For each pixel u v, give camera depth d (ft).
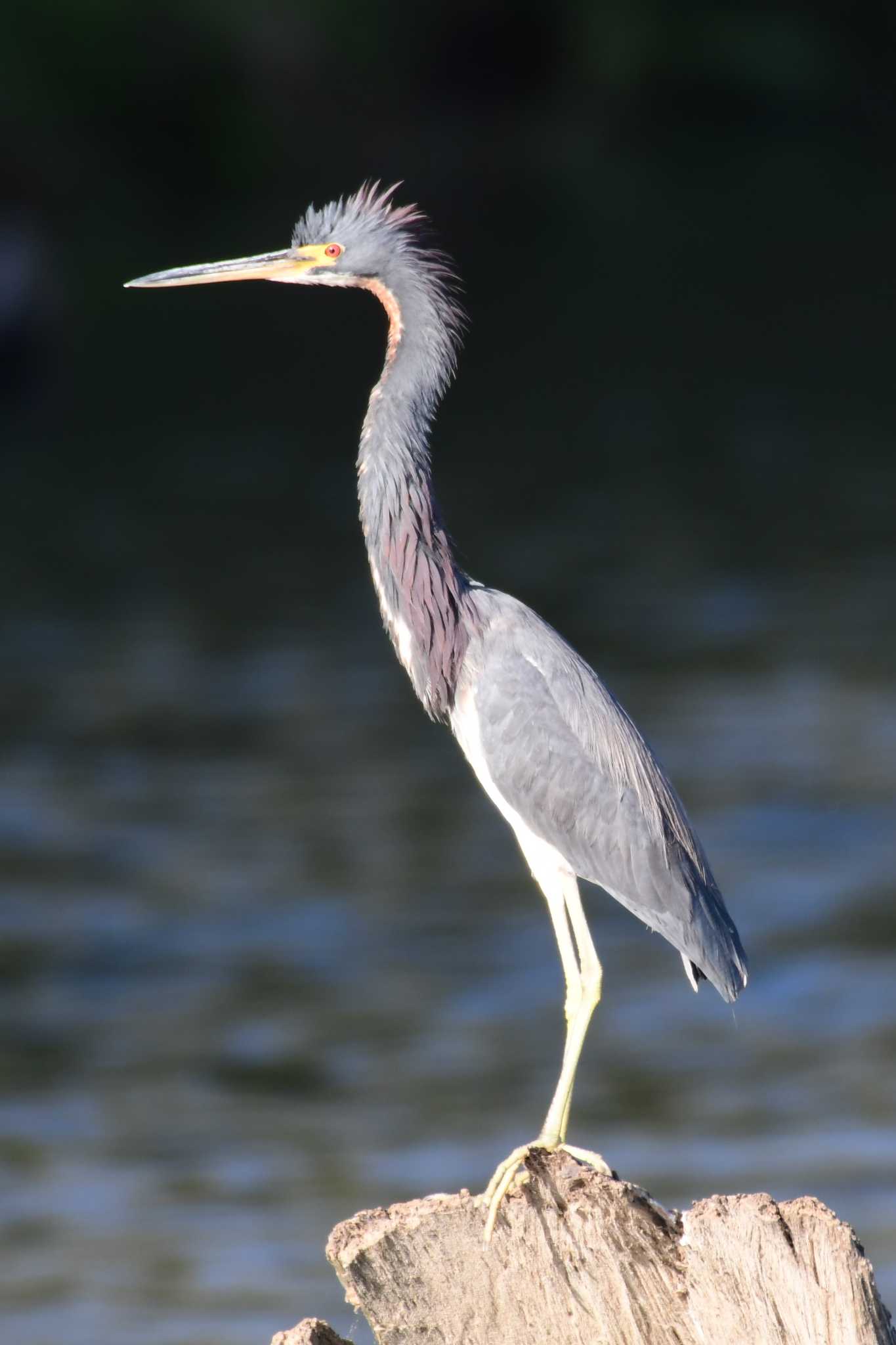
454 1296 15.92
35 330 117.60
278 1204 33.53
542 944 45.32
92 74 156.66
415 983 43.21
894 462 97.71
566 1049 19.81
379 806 54.34
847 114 205.05
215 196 161.27
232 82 165.58
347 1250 15.84
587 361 121.90
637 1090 38.01
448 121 184.65
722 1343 15.24
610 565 79.15
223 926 46.42
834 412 108.78
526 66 189.37
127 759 57.72
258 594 75.82
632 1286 15.62
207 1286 31.17
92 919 46.68
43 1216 33.45
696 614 71.97
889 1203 32.91
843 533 84.07
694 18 201.16
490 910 47.34
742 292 140.05
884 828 51.13
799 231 160.76
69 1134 36.52
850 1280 14.76
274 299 145.69
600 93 195.42
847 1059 38.96
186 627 71.46
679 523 86.12
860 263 148.15
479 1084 38.37
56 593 75.92
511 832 52.75
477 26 184.65
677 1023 41.32
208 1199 33.91
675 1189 33.63
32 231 140.15
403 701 63.52
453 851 51.21
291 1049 40.01
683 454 100.12
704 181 182.39
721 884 47.98
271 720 61.31
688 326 130.82
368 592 76.23
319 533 85.40
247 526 86.74
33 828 52.39
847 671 64.49
